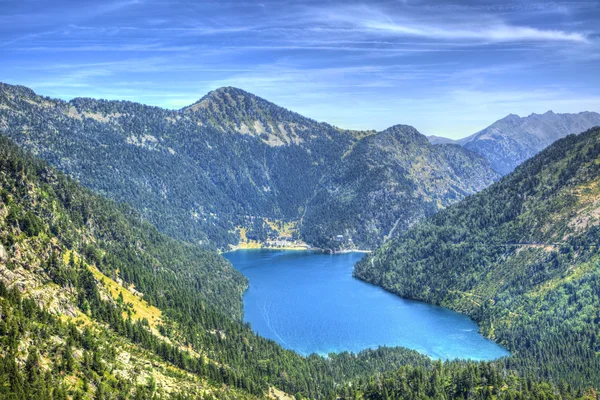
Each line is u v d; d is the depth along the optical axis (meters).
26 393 173.75
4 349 185.62
